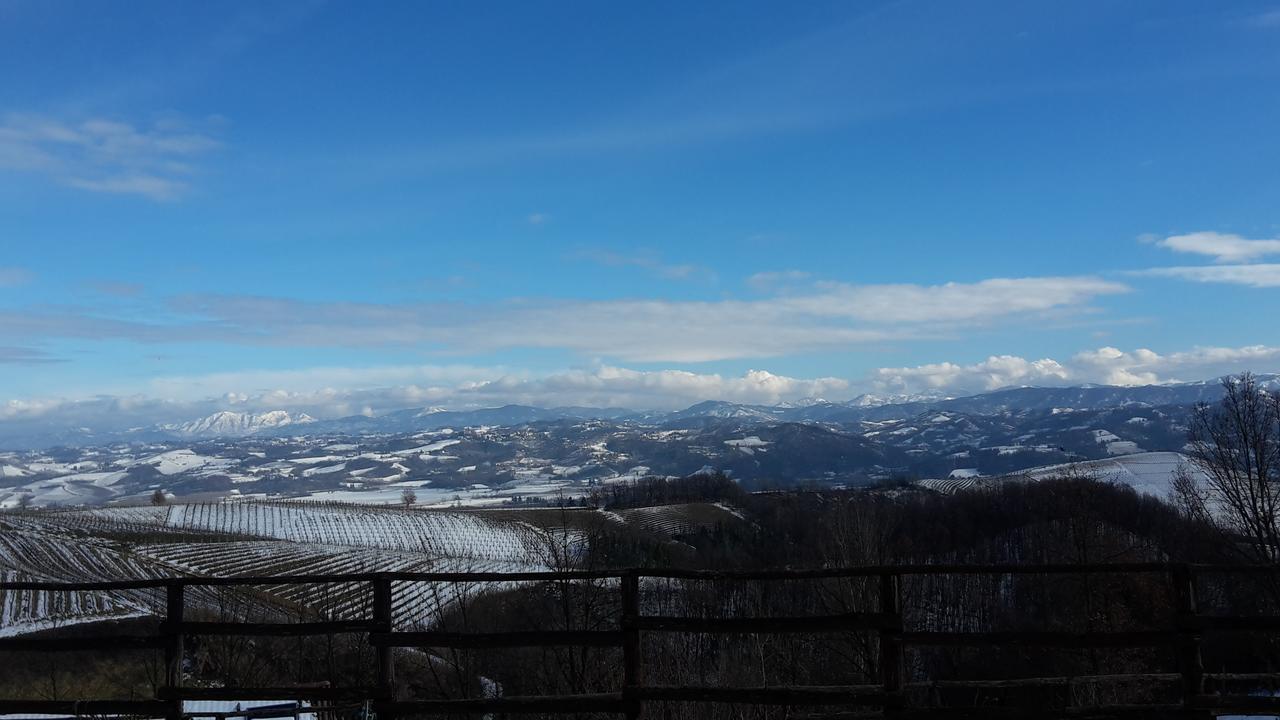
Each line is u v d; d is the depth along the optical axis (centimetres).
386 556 5241
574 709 611
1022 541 3678
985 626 2361
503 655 1516
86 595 2812
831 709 901
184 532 6712
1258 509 2242
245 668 1299
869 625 595
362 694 627
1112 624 2166
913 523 4056
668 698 604
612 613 1412
